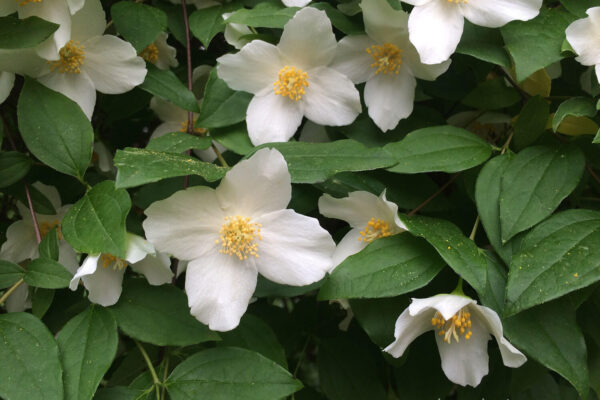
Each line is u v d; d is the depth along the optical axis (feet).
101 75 0.82
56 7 0.77
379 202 0.77
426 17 0.78
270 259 0.73
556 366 0.70
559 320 0.72
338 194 0.81
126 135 1.00
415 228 0.73
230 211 0.74
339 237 0.84
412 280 0.72
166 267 0.75
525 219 0.73
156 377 0.73
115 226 0.70
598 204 0.86
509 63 0.80
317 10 0.79
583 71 0.93
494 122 0.89
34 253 0.89
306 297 0.95
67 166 0.76
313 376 1.19
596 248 0.70
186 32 0.87
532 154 0.77
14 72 0.79
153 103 0.93
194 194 0.73
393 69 0.83
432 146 0.79
